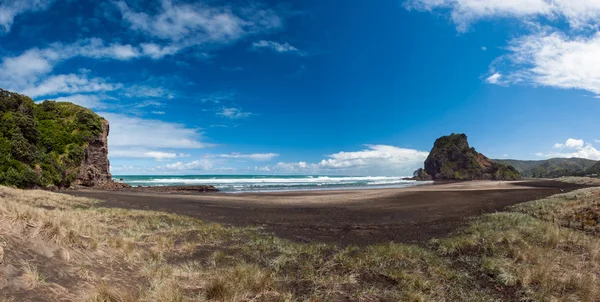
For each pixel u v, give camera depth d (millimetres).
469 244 10312
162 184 68250
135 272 6504
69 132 40344
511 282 7160
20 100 34688
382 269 8164
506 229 12086
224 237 11719
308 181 93188
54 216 7727
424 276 7660
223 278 6457
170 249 9242
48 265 4961
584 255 8836
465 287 7035
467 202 26812
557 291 6621
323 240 12211
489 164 129750
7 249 4645
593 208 14055
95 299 4500
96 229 9523
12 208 6570
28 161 30328
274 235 12867
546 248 9234
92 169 41531
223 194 39906
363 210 22312
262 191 47844
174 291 5398
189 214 18766
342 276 7547
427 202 27328
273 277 7156
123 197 27688
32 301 3850
